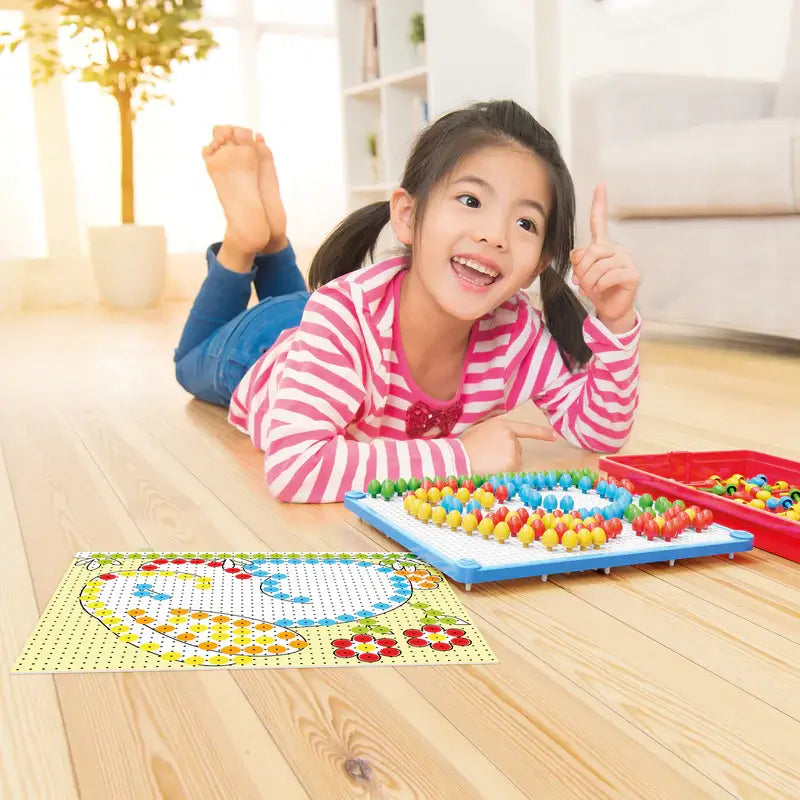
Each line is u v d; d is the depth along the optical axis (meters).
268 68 4.50
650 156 2.58
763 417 1.72
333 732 0.64
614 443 1.37
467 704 0.68
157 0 3.88
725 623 0.83
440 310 1.23
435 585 0.91
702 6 3.14
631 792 0.58
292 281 2.06
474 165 1.13
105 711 0.67
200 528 1.11
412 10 3.77
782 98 2.86
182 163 4.39
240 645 0.77
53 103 4.17
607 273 1.20
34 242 4.10
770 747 0.63
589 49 3.42
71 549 1.03
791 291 2.31
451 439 1.24
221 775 0.59
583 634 0.81
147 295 4.16
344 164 4.14
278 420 1.21
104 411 1.86
